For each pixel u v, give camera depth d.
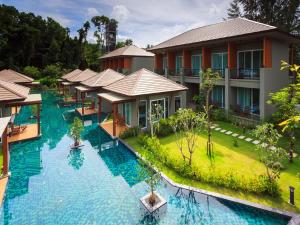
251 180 10.01
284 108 13.31
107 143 16.94
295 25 34.72
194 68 27.50
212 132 17.92
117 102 17.30
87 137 18.38
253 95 20.81
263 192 9.71
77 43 73.56
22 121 23.39
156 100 19.09
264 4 37.03
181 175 11.48
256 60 20.61
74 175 12.22
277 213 8.55
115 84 21.77
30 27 65.81
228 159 12.94
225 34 21.31
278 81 19.52
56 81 51.81
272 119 17.09
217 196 9.74
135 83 18.80
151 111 18.75
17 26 64.56
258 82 18.66
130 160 14.02
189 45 24.22
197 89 28.08
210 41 21.55
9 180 11.66
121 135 17.02
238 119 19.58
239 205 9.27
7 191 10.68
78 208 9.44
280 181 10.62
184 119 13.02
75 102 32.97
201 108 22.84
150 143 14.38
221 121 20.83
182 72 26.81
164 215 8.97
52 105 32.78
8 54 62.56
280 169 11.55
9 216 8.99
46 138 18.17
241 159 12.89
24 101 16.95
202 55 24.23
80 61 72.88
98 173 12.43
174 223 8.54
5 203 9.79
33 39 66.06
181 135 16.50
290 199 8.99
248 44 21.03
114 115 17.36
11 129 17.75
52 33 72.81
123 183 11.38
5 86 16.80
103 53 74.75
